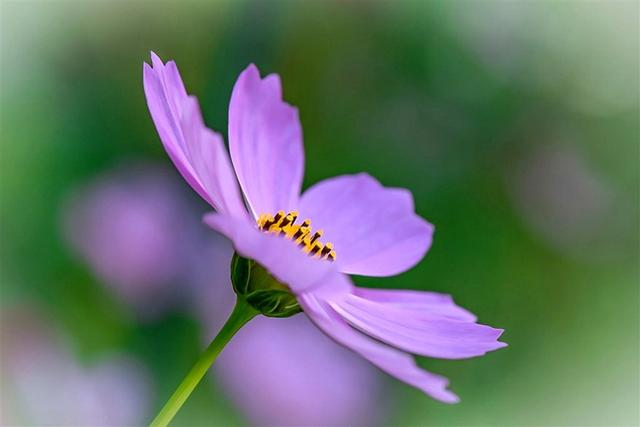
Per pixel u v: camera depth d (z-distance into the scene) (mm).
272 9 454
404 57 540
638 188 617
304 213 352
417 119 532
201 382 412
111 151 472
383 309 332
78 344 411
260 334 411
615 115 630
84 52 503
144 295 418
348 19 523
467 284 525
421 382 296
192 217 431
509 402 537
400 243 352
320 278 303
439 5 549
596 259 597
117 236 419
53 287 421
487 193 541
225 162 310
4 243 436
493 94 555
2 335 397
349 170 511
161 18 500
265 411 404
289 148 348
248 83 343
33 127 473
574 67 605
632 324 605
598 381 588
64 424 389
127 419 402
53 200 455
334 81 523
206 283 422
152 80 317
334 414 407
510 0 568
